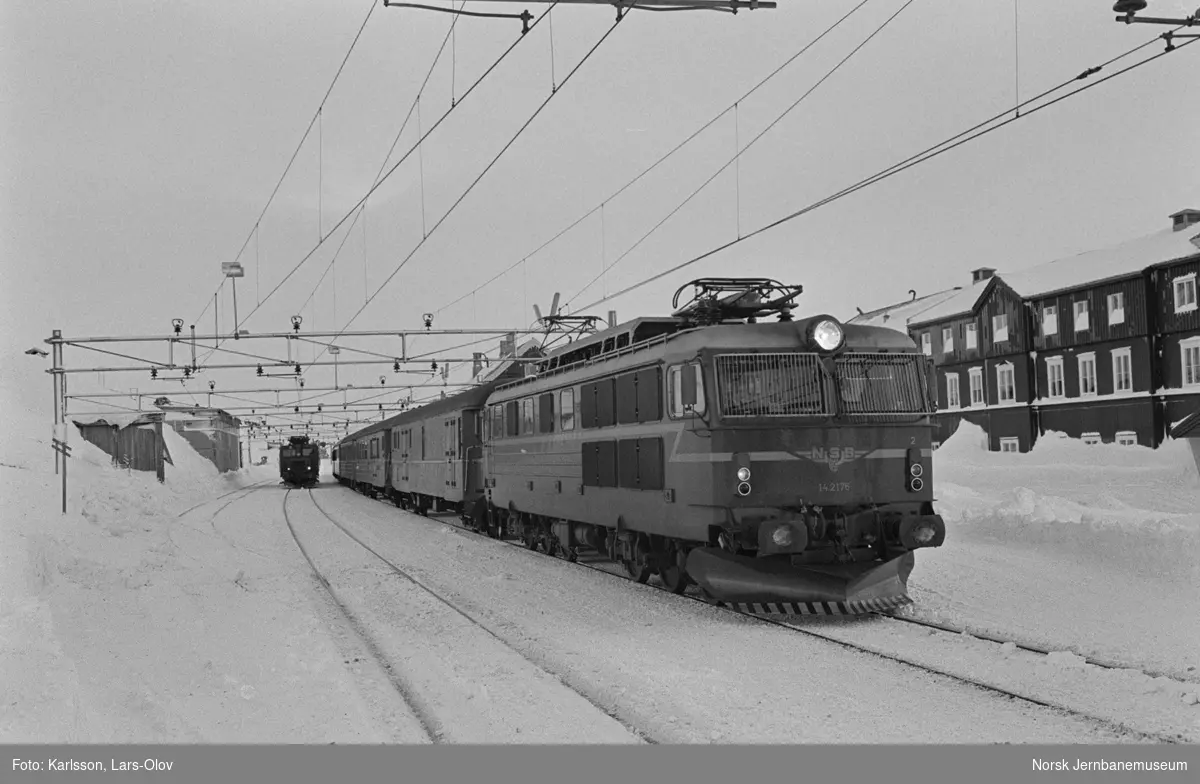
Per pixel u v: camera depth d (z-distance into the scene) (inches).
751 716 266.4
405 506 1461.6
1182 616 373.4
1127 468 1180.5
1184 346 1294.3
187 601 471.5
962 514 667.4
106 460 1395.2
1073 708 261.7
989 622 377.1
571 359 660.7
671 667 329.1
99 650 334.0
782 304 508.7
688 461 436.1
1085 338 1451.8
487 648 374.6
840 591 399.5
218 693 298.2
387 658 363.6
